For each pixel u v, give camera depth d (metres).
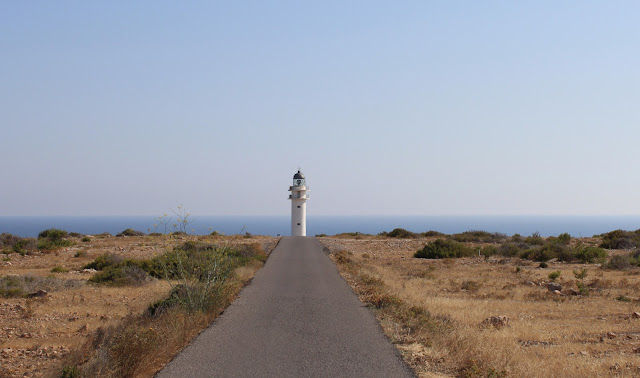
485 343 11.36
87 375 8.70
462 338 11.34
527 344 12.86
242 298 17.70
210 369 9.31
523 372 9.55
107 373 8.64
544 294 20.83
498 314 16.80
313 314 14.74
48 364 11.08
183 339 11.44
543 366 10.25
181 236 16.61
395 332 12.41
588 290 21.77
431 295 20.39
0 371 10.51
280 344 11.20
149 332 9.99
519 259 38.84
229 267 18.59
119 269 25.20
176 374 9.03
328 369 9.30
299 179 73.69
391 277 26.14
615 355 11.63
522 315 16.80
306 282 22.11
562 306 18.45
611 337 13.64
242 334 12.18
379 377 8.86
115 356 9.16
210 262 16.20
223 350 10.68
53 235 52.75
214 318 14.15
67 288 22.58
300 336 11.98
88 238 54.28
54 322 15.77
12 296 20.52
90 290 22.06
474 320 15.30
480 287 23.12
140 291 21.73
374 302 16.36
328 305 16.28
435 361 9.89
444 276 27.70
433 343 11.10
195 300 14.48
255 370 9.24
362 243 53.22
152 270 26.72
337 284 21.50
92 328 14.76
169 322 11.91
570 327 14.98
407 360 9.95
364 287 20.44
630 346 12.60
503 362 9.94
